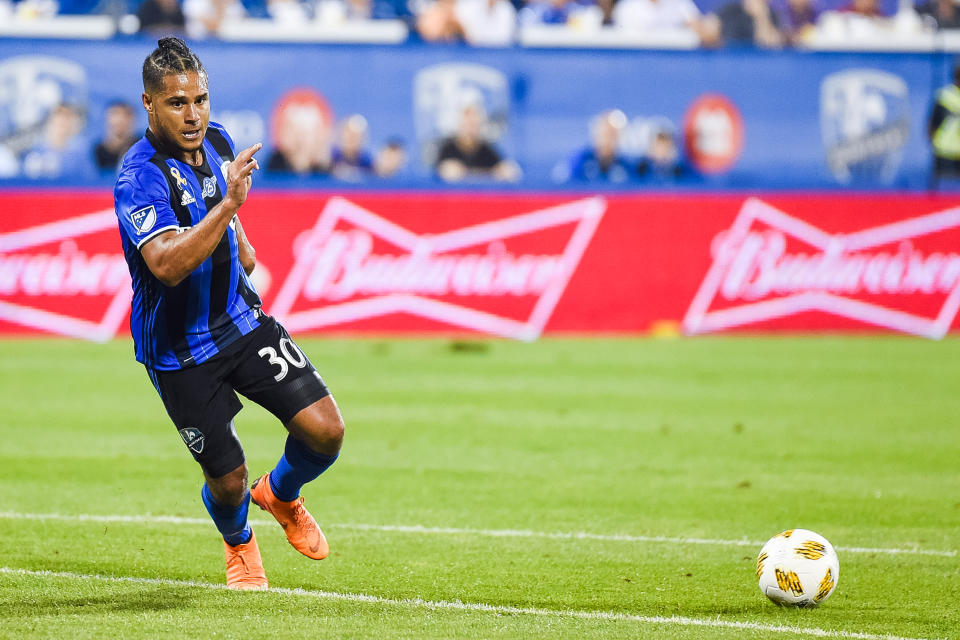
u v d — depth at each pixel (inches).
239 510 663.8
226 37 2285.9
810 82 2239.2
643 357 1819.6
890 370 1721.2
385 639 590.6
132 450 1145.4
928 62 2251.5
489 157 2213.3
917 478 1069.8
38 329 1943.9
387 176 2191.2
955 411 1418.6
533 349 1902.1
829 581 668.7
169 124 603.8
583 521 898.7
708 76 2226.9
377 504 949.2
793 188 2253.9
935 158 2265.0
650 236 2060.8
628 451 1171.9
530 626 622.8
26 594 668.7
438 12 2329.0
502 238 2028.8
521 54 2197.3
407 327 2011.6
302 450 653.3
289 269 1985.7
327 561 774.5
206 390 637.9
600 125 2218.3
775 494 999.0
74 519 875.4
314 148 2165.4
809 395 1514.5
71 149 2128.4
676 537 853.2
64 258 1942.7
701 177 2246.6
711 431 1280.8
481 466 1097.4
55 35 2111.2
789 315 2084.2
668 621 640.4
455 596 692.7
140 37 2132.1
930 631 635.5
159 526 858.8
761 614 662.5
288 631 599.2
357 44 2161.7
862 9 2449.6
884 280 2092.8
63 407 1379.2
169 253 583.2
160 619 617.3
